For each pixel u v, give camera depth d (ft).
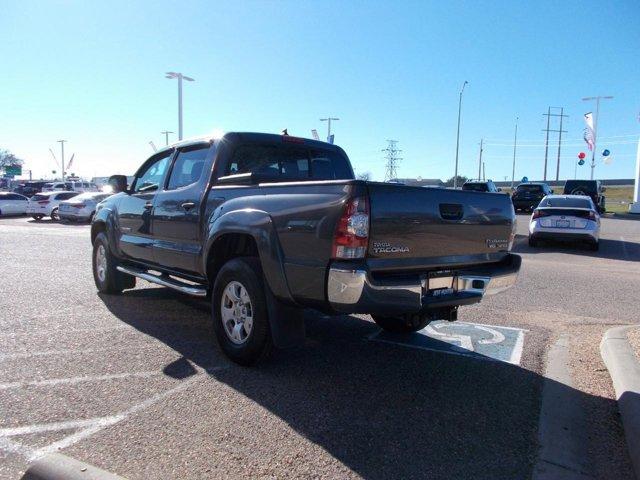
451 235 14.16
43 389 13.15
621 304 24.79
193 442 10.61
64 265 34.14
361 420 11.83
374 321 19.93
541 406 12.85
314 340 17.99
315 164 20.10
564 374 15.10
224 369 14.84
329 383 14.02
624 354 15.47
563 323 21.06
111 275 23.93
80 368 14.69
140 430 11.07
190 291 17.07
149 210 20.11
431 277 13.64
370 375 14.70
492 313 22.65
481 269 15.21
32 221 89.97
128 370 14.58
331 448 10.53
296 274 12.97
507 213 15.99
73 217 81.61
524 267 36.99
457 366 15.62
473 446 10.78
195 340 17.51
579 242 51.70
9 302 22.82
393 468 9.85
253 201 14.49
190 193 17.63
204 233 16.58
